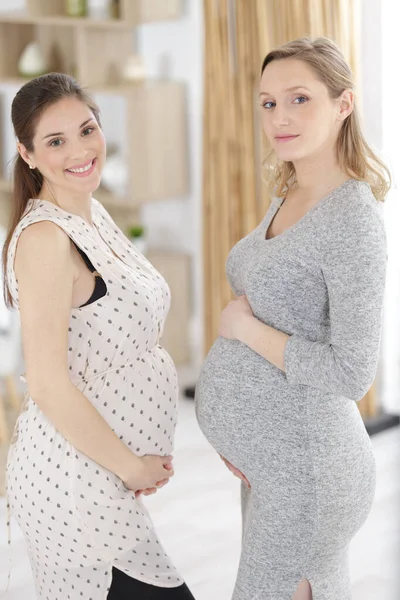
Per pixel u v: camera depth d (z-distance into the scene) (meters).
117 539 2.36
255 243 2.39
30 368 2.23
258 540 2.34
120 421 2.37
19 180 2.41
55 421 2.25
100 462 2.31
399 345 4.73
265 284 2.26
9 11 5.86
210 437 2.40
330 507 2.29
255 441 2.30
